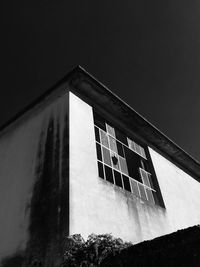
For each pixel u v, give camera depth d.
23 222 5.80
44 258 4.81
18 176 6.97
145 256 3.31
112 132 8.60
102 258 3.75
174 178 10.48
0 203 6.91
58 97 7.67
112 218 5.97
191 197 10.88
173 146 10.70
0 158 8.38
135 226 6.57
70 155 5.87
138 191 8.09
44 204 5.60
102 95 8.02
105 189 6.35
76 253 4.00
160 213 8.00
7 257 5.58
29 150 7.26
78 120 6.91
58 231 4.91
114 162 7.86
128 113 8.78
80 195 5.46
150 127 9.52
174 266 3.00
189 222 9.29
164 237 3.28
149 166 9.52
